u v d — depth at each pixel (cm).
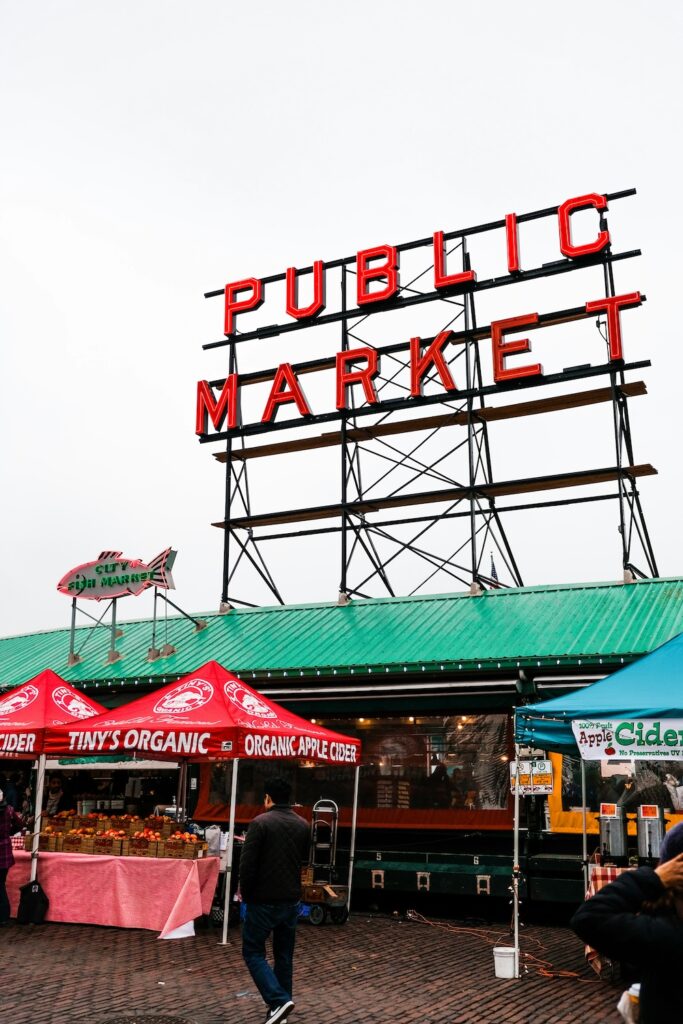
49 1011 805
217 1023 773
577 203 2067
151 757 1484
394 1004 854
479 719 1532
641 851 1059
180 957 1043
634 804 1364
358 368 2222
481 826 1469
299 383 2258
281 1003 725
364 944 1187
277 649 1772
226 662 1761
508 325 2056
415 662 1533
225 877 1228
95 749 1218
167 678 1766
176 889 1194
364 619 1850
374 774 1590
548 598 1739
